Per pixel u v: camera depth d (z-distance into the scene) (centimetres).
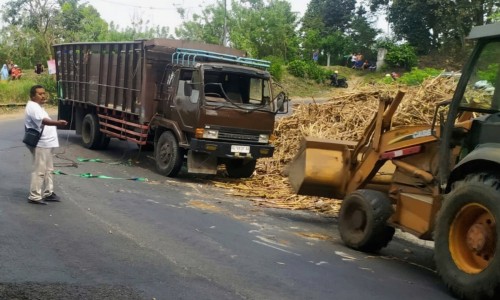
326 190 876
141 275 585
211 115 1231
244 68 1284
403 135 763
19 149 1527
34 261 609
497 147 571
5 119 2442
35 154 891
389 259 749
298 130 1496
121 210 901
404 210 707
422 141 714
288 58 4509
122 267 608
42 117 887
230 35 4356
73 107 1834
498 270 523
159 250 685
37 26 4234
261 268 639
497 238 530
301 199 1133
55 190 1018
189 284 566
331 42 5072
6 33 4234
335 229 919
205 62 1285
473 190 558
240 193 1180
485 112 616
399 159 754
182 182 1267
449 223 590
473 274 555
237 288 562
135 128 1455
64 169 1288
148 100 1392
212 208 992
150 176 1309
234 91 1287
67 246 676
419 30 4575
